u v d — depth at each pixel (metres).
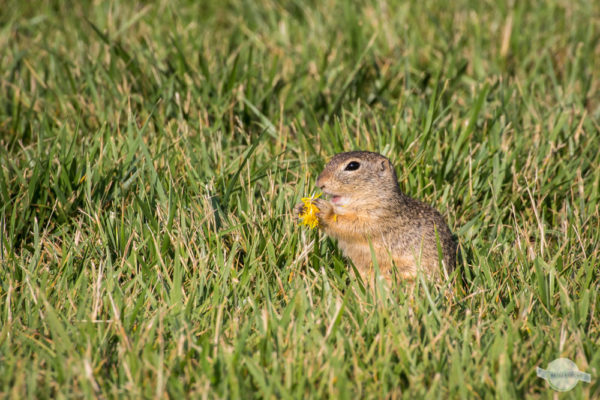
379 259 9.53
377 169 9.36
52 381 6.86
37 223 9.43
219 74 14.16
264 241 9.26
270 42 16.25
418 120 12.63
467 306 8.24
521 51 15.75
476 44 15.40
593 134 11.89
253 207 9.88
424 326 7.61
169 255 9.19
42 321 7.69
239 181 10.49
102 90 13.21
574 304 7.90
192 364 7.17
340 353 6.97
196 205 9.70
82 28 16.88
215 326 7.61
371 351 7.04
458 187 10.80
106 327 7.70
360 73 14.12
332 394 6.56
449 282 8.48
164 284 8.55
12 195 10.18
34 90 13.66
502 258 9.23
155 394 6.62
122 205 9.91
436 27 15.79
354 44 15.70
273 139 12.63
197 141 11.93
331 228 9.45
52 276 8.65
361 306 7.96
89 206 9.69
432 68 15.15
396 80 14.34
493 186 10.78
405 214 9.45
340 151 11.57
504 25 16.55
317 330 7.29
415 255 8.95
